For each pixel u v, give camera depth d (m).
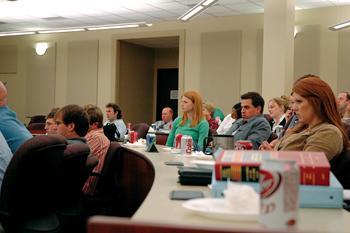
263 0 7.63
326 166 1.38
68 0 7.97
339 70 7.98
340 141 2.00
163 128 7.22
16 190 1.92
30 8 8.58
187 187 1.71
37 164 1.94
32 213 2.04
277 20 6.99
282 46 6.95
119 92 10.31
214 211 1.13
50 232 2.03
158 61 11.50
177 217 1.17
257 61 8.70
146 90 11.29
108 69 10.28
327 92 2.08
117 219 0.76
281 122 4.95
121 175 3.60
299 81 2.16
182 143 3.23
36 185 1.99
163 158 2.95
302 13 8.27
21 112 11.36
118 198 3.44
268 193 0.97
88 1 8.03
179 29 9.46
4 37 11.56
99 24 9.94
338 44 7.98
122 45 10.32
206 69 9.21
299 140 2.10
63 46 10.83
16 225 1.97
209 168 1.84
